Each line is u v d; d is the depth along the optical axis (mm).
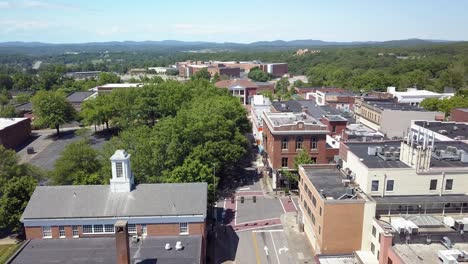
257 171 97500
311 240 58875
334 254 49688
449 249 42312
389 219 51250
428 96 140000
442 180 54250
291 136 82875
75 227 49125
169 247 46188
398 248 42969
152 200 50750
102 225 49344
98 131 143125
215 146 79750
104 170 65625
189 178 65562
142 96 129125
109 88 184250
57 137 134750
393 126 101688
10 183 59344
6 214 57344
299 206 68188
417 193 54562
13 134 120875
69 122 138500
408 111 100750
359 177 56969
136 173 65312
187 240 48750
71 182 66812
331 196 53031
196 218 49594
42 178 72312
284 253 57875
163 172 67250
